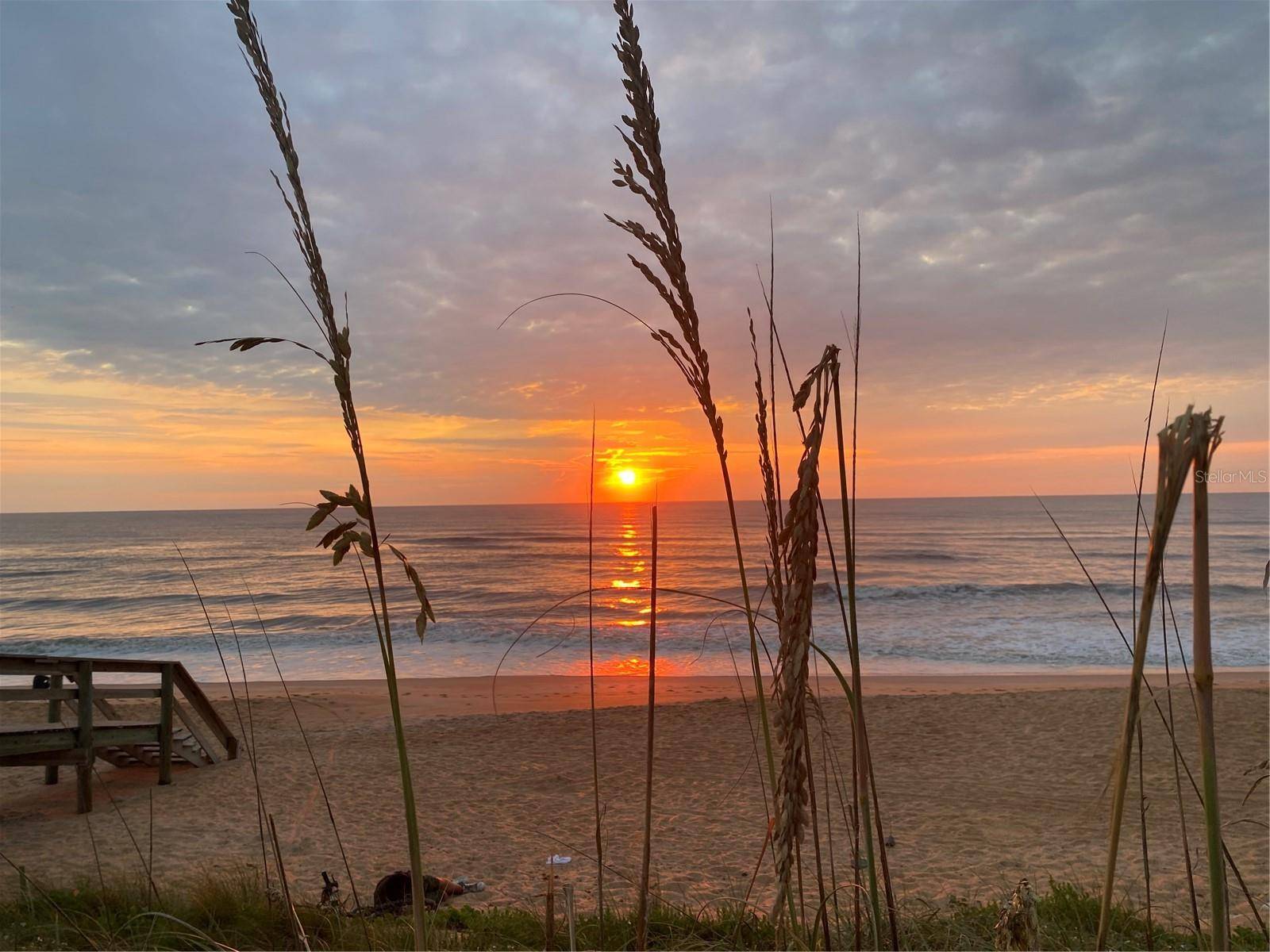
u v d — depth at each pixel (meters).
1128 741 0.71
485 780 10.24
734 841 7.42
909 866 6.76
